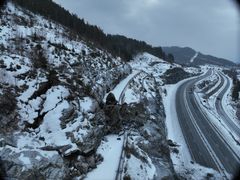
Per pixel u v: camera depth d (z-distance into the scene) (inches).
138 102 1205.1
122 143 775.1
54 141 579.5
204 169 1181.7
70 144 590.6
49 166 514.0
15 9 1499.8
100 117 805.2
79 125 665.0
